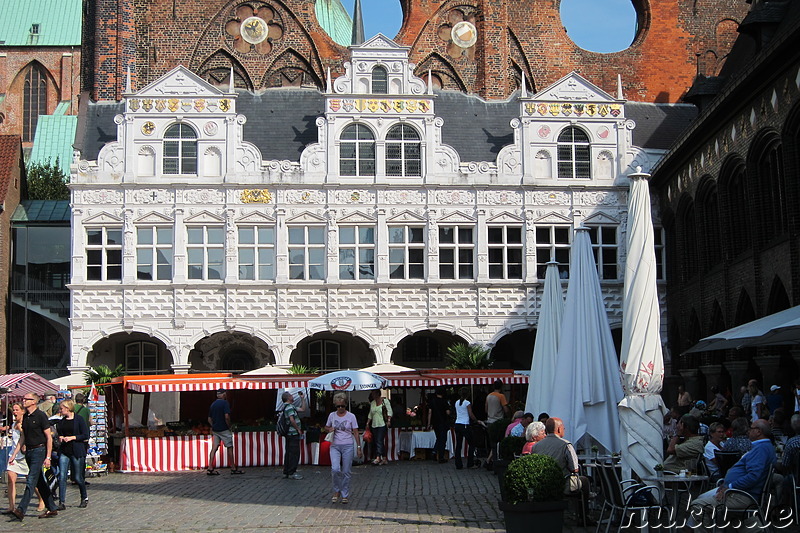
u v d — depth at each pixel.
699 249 46.91
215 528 21.66
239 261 52.41
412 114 53.47
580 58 68.38
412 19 66.94
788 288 35.22
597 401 23.48
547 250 53.72
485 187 53.31
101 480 33.81
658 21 68.69
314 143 53.69
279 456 38.25
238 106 57.00
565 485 20.00
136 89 63.38
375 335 52.31
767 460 18.52
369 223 52.91
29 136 104.31
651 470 20.45
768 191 38.56
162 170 52.56
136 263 52.03
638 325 20.95
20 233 56.12
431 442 39.47
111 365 54.94
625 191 54.12
